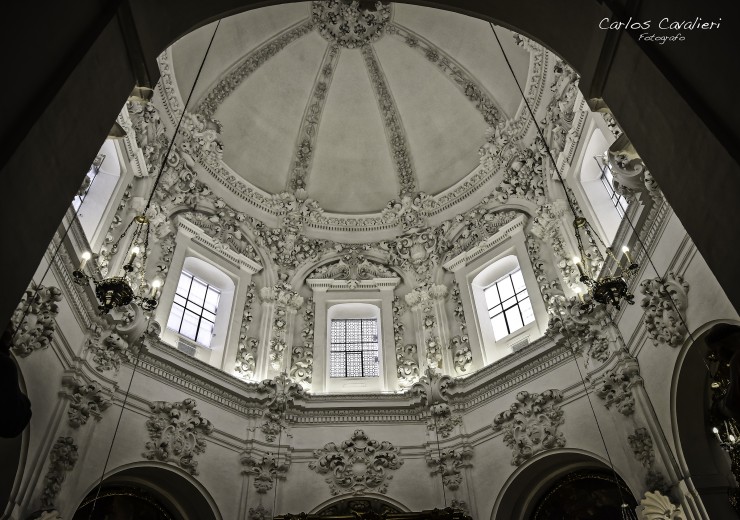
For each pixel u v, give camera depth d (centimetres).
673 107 523
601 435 1093
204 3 688
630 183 995
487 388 1312
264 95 1803
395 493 1230
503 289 1532
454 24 1745
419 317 1556
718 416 784
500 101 1727
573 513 1177
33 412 916
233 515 1154
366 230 1778
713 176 483
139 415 1132
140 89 644
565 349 1227
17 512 864
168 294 1371
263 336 1478
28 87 436
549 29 704
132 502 1143
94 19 533
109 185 1295
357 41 1830
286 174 1820
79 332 1071
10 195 412
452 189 1750
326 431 1320
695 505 905
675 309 946
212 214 1590
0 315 409
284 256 1659
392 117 1862
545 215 1434
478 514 1177
